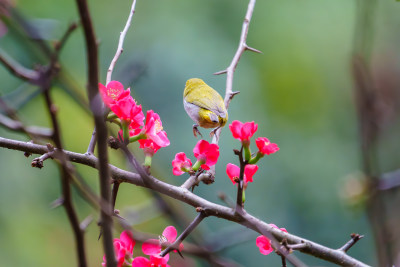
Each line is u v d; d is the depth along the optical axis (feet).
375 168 16.31
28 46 12.69
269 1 55.26
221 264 14.55
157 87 47.47
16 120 13.60
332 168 49.42
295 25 55.16
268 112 51.06
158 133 13.78
